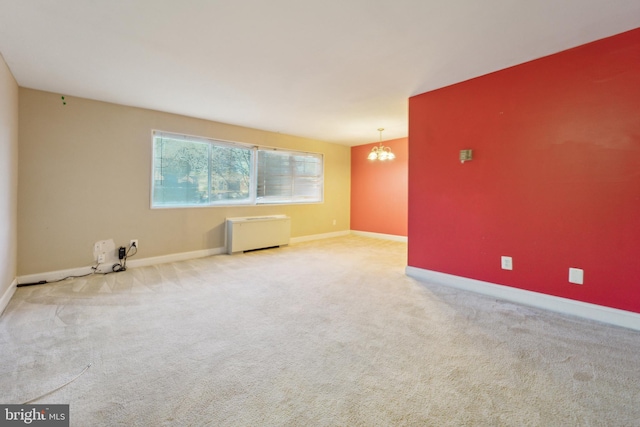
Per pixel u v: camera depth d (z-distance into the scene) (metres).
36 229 3.17
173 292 2.92
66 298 2.72
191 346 1.88
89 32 2.09
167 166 4.19
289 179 5.81
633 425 1.24
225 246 4.84
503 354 1.80
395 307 2.56
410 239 3.50
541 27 2.03
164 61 2.55
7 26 2.01
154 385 1.49
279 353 1.81
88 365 1.66
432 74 2.82
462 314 2.41
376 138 6.03
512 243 2.70
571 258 2.39
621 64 2.13
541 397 1.41
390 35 2.13
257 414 1.30
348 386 1.49
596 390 1.47
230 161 4.90
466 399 1.40
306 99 3.53
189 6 1.80
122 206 3.75
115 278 3.37
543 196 2.51
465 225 3.01
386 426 1.23
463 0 1.74
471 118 2.93
